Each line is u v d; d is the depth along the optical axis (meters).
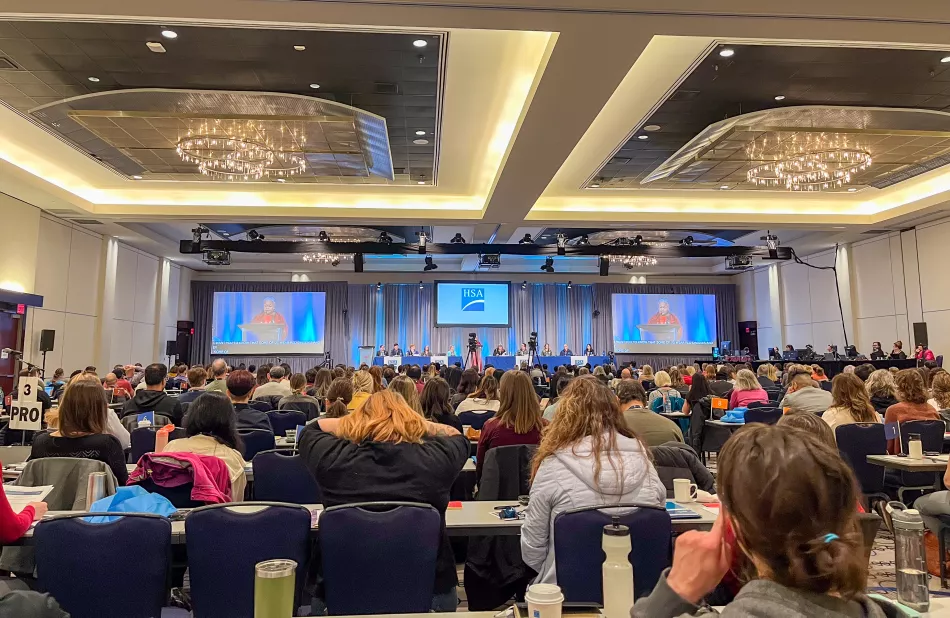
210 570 2.25
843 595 0.85
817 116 7.70
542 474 2.37
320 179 10.72
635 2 4.88
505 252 14.77
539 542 2.35
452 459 2.58
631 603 1.30
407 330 20.12
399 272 20.31
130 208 11.70
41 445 3.23
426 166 10.12
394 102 7.67
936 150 9.08
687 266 20.75
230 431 3.42
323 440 2.52
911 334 13.99
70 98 7.29
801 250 17.03
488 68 6.81
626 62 5.78
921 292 13.73
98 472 2.85
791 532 0.83
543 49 6.39
